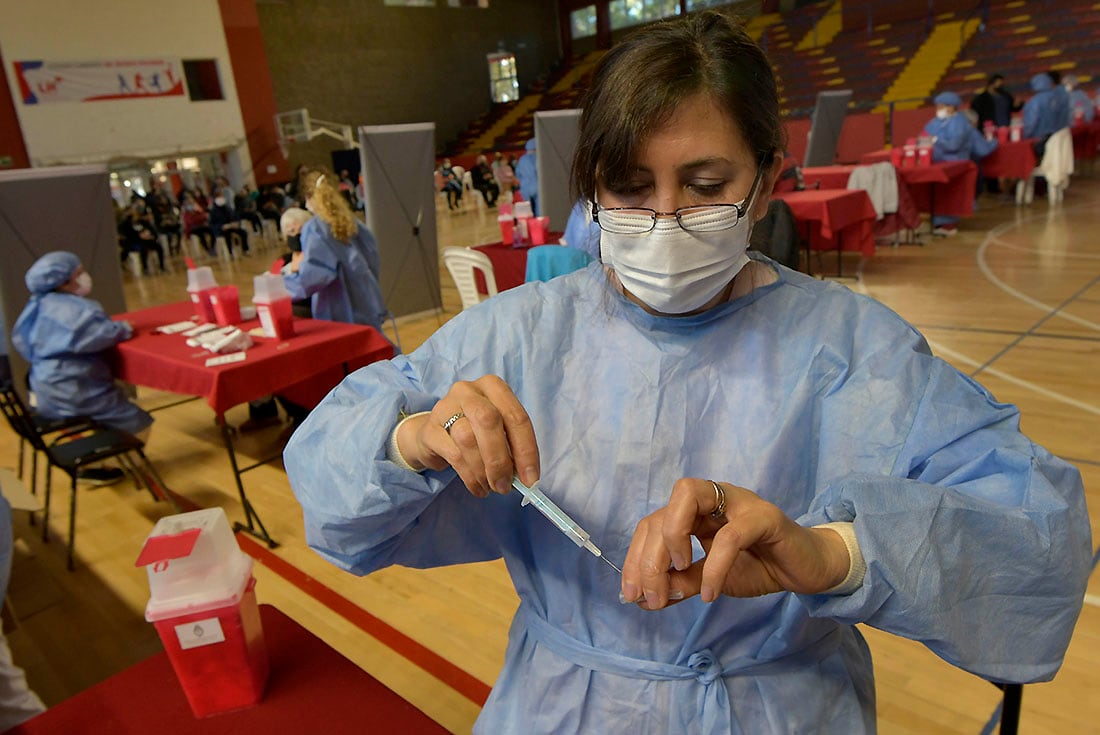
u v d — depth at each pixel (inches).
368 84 717.3
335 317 155.0
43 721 34.4
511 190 585.0
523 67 836.6
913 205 255.0
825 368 26.6
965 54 551.8
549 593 29.3
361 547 26.9
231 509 120.1
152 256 447.5
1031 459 22.3
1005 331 160.9
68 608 97.9
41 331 122.2
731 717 27.0
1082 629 74.7
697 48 23.7
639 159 24.3
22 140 482.9
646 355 28.0
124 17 512.1
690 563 20.1
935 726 65.4
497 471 22.5
